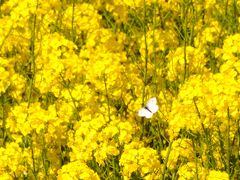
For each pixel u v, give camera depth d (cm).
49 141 620
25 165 588
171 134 578
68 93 678
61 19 862
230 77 523
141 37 858
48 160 623
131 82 710
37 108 606
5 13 965
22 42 814
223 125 574
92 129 567
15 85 724
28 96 707
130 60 827
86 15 867
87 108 662
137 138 643
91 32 858
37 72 740
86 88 676
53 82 694
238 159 569
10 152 577
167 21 912
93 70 672
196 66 723
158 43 800
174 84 745
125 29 952
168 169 571
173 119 536
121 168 582
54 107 631
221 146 569
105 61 671
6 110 711
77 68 701
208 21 910
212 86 517
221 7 917
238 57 631
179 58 718
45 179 588
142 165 550
